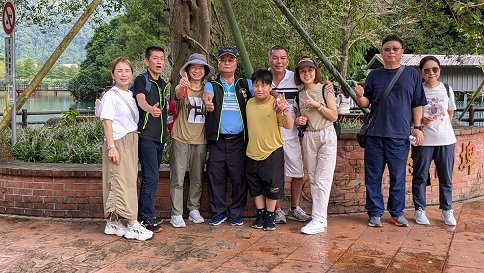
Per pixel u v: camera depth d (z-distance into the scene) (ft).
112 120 16.17
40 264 14.19
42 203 19.44
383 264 14.21
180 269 13.78
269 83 17.13
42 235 17.04
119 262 14.35
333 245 15.97
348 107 46.62
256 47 42.01
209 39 25.21
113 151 16.08
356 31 53.72
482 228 18.07
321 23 40.75
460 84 52.65
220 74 18.13
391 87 17.79
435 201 21.68
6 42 26.76
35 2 36.14
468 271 13.70
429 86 18.67
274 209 17.79
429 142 18.30
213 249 15.49
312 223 17.44
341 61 52.54
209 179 18.25
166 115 17.40
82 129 29.66
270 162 17.22
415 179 18.71
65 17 37.01
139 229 16.52
